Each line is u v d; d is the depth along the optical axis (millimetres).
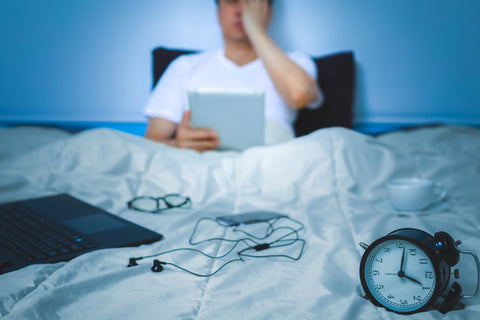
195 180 1233
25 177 1287
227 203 1105
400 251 581
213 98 1726
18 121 2518
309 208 993
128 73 2484
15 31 2504
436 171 1227
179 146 1755
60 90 2543
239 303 592
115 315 563
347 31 2340
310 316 550
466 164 1264
